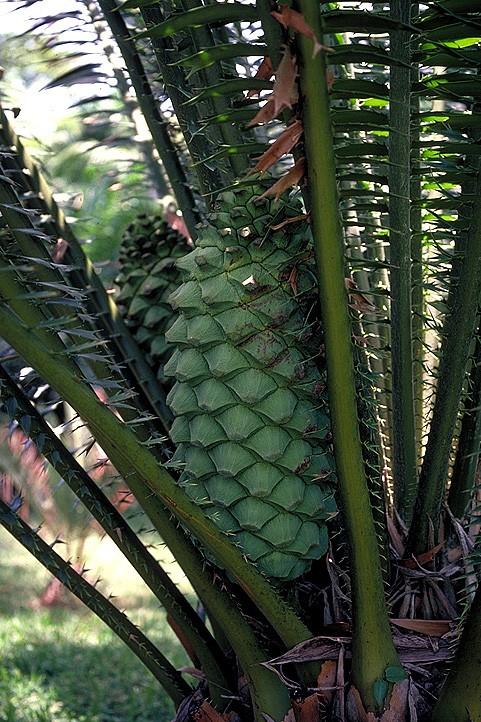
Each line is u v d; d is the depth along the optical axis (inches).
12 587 161.6
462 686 33.4
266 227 33.4
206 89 30.4
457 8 29.1
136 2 29.6
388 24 27.3
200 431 33.5
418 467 44.2
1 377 35.4
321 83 25.8
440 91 32.4
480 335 37.8
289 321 33.1
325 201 27.5
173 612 39.9
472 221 32.9
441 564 39.3
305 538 34.1
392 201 35.3
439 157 38.0
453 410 36.1
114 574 158.1
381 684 34.5
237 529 34.0
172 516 35.6
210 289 33.0
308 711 35.8
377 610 34.0
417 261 39.0
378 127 32.9
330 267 28.4
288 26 24.8
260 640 37.0
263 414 32.9
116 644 120.0
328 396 30.8
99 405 30.5
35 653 116.2
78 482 37.3
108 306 45.9
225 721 39.2
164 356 45.7
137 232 47.9
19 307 31.7
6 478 57.8
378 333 45.9
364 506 32.2
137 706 99.6
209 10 27.8
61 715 95.7
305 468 33.4
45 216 43.4
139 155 70.2
